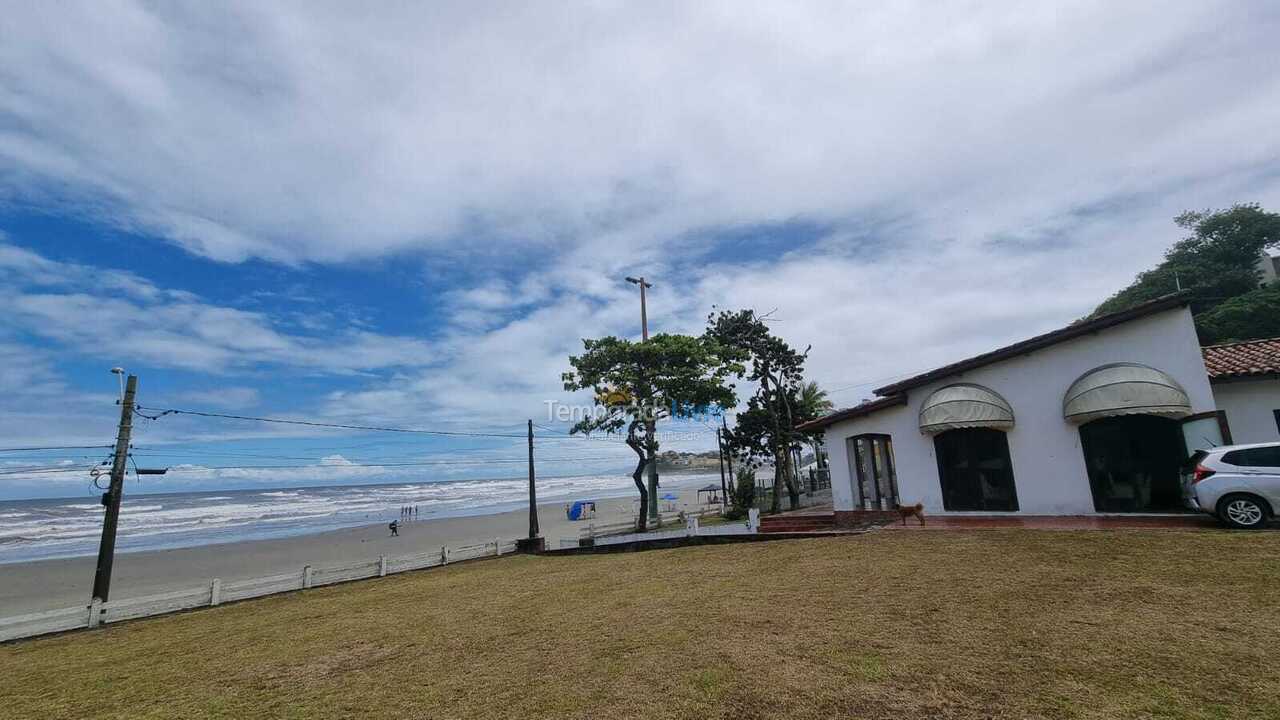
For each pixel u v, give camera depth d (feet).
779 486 87.81
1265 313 96.78
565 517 151.74
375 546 108.47
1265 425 43.55
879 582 29.37
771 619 24.62
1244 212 125.90
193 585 75.51
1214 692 14.82
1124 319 42.98
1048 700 15.10
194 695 22.27
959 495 49.75
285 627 34.71
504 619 30.37
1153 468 41.96
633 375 82.99
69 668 29.25
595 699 17.71
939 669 17.62
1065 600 23.45
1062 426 45.50
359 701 19.77
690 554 49.11
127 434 50.24
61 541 131.23
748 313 95.96
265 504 253.65
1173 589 23.66
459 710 18.01
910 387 52.65
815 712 15.48
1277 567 25.17
